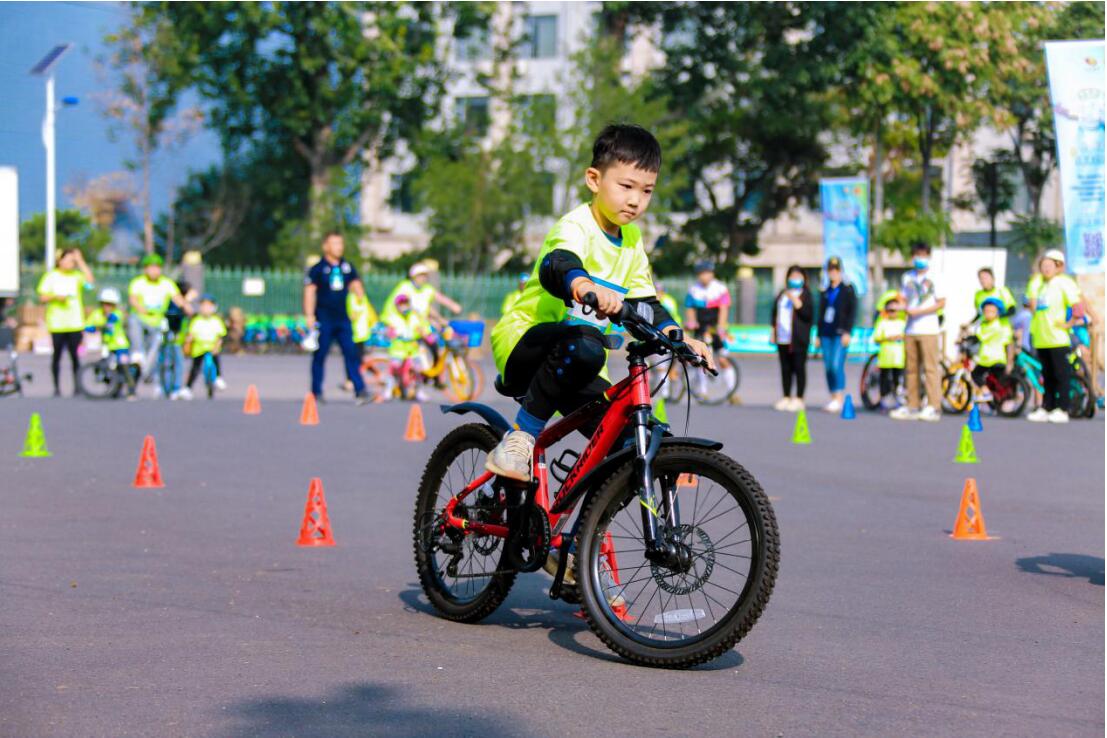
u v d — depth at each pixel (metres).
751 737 4.20
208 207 52.91
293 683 4.79
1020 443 14.50
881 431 15.76
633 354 5.20
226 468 11.51
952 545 8.11
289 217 54.56
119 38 45.47
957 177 49.34
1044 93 42.44
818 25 41.94
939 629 5.83
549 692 4.71
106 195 49.47
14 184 25.38
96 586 6.56
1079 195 14.62
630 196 5.24
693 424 16.41
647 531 5.05
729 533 5.10
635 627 5.34
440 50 50.56
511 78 47.00
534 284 5.50
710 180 50.44
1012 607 6.30
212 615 5.95
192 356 20.30
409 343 20.16
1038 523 9.02
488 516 5.79
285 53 47.03
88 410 17.14
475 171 46.12
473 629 5.77
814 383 27.27
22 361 30.86
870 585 6.84
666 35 45.53
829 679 4.94
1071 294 17.19
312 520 8.02
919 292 17.53
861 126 43.22
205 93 47.34
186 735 4.15
